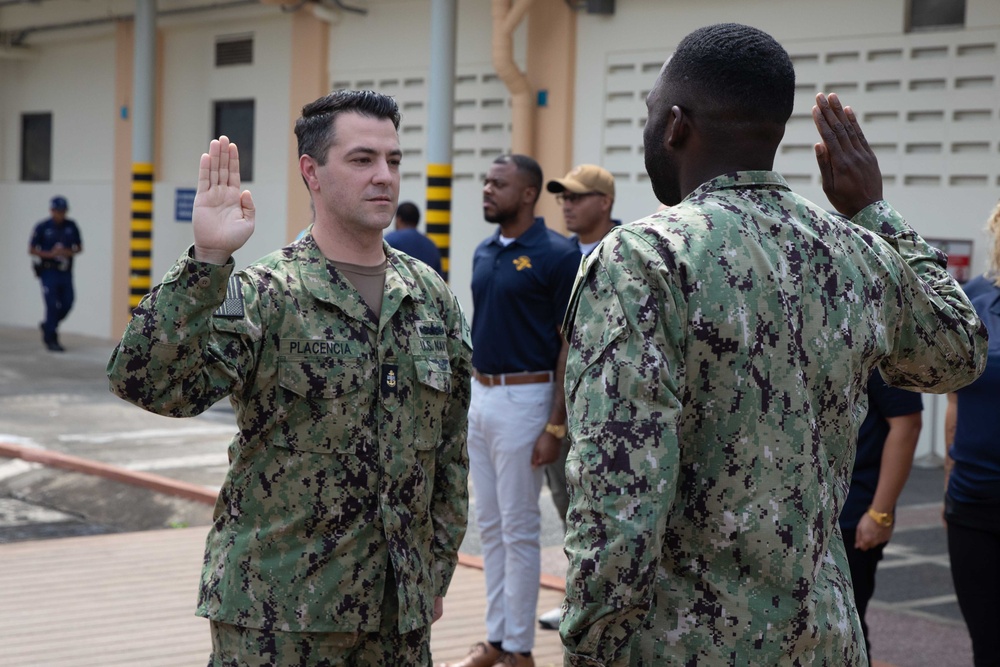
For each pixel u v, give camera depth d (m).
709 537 1.82
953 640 4.91
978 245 8.91
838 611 1.89
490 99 12.23
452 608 5.12
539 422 4.20
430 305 2.73
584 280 1.86
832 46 9.64
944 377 2.09
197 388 2.35
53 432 9.70
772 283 1.85
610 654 1.80
